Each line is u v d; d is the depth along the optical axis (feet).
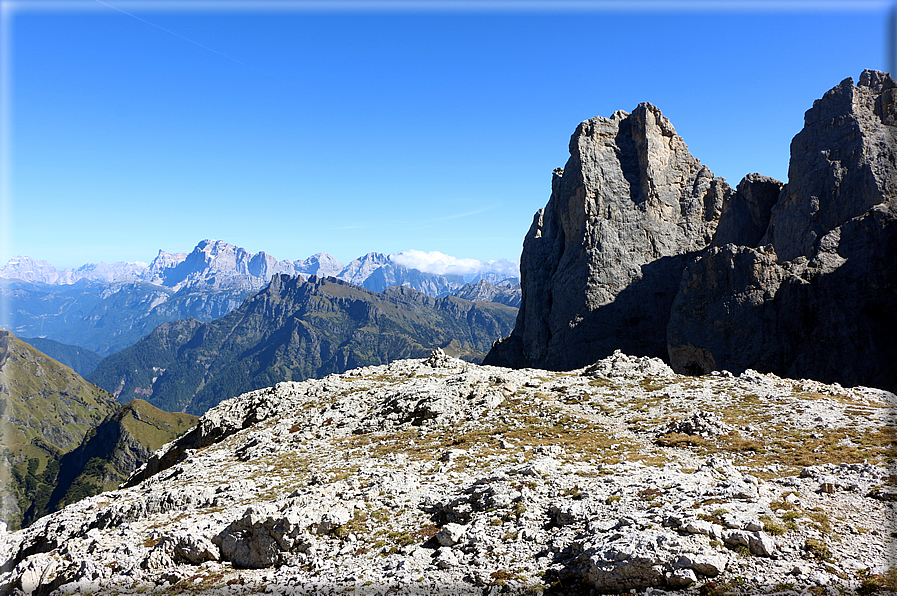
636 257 576.20
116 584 96.22
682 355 460.96
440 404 212.64
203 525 111.24
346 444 192.54
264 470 171.12
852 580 64.59
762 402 174.91
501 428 180.24
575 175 604.90
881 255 416.46
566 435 164.76
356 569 88.43
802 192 492.54
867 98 493.36
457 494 115.14
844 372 380.58
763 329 419.95
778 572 67.77
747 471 114.52
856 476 96.53
